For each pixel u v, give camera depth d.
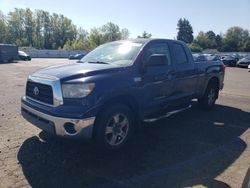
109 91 4.61
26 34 98.12
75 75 4.58
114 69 4.96
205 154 4.96
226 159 4.77
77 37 107.50
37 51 59.19
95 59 5.86
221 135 6.01
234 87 14.23
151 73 5.50
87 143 5.20
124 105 4.92
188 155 4.89
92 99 4.43
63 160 4.55
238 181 4.04
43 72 5.01
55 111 4.42
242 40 111.62
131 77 5.07
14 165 4.33
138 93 5.20
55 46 102.69
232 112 8.12
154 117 5.86
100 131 4.58
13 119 6.70
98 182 3.92
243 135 6.05
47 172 4.15
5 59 35.81
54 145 5.12
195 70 6.98
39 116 4.66
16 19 96.00
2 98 9.33
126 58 5.46
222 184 3.94
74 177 4.04
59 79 4.52
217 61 8.30
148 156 4.80
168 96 6.09
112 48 6.03
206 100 7.96
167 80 5.94
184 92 6.69
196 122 6.93
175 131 6.17
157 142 5.46
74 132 4.39
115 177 4.07
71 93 4.42
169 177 4.10
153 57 5.37
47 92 4.64
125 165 4.45
